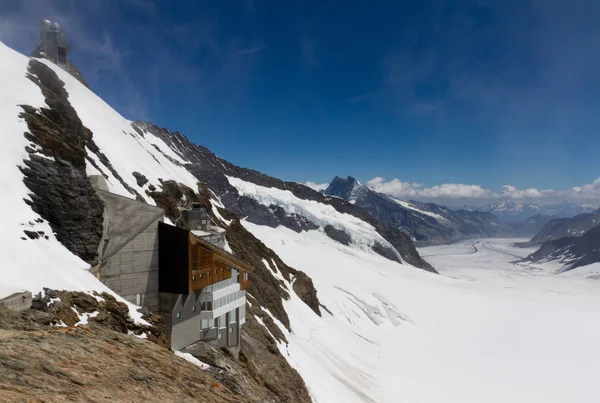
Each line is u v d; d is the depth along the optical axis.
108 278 34.91
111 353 17.86
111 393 14.15
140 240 36.28
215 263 41.34
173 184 95.56
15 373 12.97
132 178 78.19
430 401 93.19
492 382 116.81
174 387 17.17
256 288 90.81
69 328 20.03
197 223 70.44
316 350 91.12
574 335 171.50
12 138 32.59
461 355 140.00
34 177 31.66
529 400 107.69
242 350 49.78
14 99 37.69
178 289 36.38
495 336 166.75
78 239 32.56
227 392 19.84
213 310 40.78
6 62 49.94
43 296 23.17
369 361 106.88
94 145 70.69
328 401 64.19
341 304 176.38
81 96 105.25
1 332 16.94
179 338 37.34
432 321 186.12
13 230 26.56
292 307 112.06
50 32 118.00
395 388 93.88
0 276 22.33
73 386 13.56
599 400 110.31
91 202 34.69
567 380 122.50
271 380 51.53
